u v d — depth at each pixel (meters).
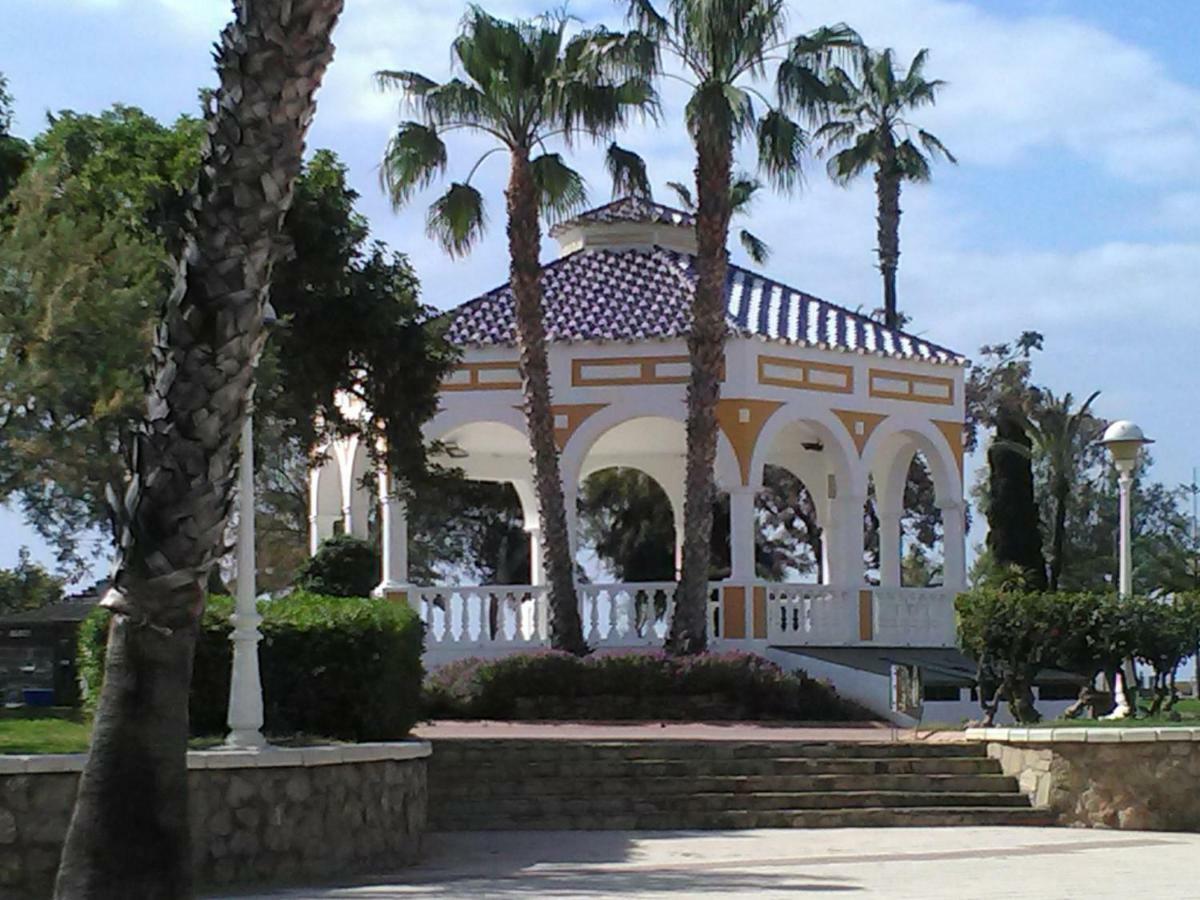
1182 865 16.52
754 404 31.78
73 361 19.69
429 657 31.38
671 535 51.09
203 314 10.20
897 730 25.53
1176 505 59.12
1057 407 44.09
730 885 14.92
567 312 32.94
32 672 26.39
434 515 50.56
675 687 29.06
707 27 29.53
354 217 27.42
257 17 10.08
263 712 18.30
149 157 26.11
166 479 10.27
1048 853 17.69
